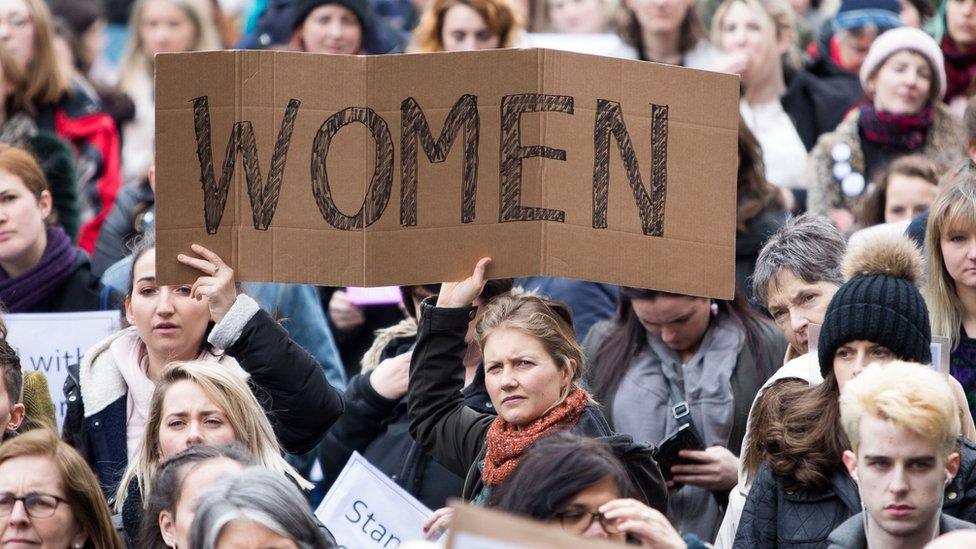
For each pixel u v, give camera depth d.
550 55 12.59
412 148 12.67
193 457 12.05
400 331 16.64
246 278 12.72
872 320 12.13
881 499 10.52
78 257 18.48
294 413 13.86
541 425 12.79
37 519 12.32
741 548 12.28
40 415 15.34
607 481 10.04
